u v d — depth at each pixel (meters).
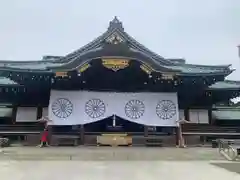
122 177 11.34
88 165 14.61
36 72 27.11
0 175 11.41
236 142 25.38
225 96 32.78
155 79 28.73
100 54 26.58
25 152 19.77
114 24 26.95
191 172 12.80
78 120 27.97
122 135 27.44
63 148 23.45
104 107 28.53
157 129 30.58
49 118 27.56
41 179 10.66
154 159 17.58
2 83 30.00
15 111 30.19
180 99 31.38
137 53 26.88
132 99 28.95
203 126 30.61
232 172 12.83
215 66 32.75
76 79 28.50
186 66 33.03
